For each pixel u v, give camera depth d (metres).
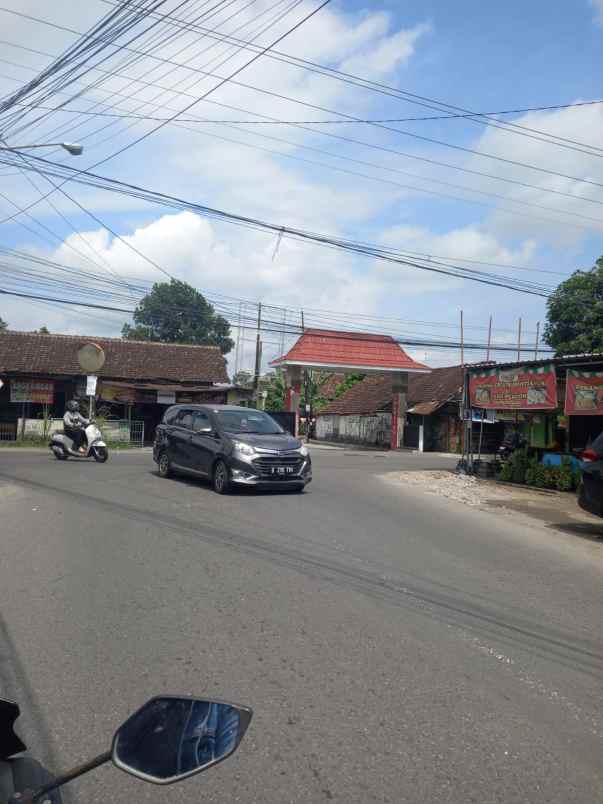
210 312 59.81
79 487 14.06
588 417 17.78
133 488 13.95
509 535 10.70
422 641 5.55
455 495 15.48
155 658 5.08
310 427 52.38
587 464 10.84
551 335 33.00
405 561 8.30
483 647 5.48
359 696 4.50
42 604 6.33
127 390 33.31
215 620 5.93
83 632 5.61
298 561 8.05
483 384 19.25
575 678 4.95
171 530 9.70
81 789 3.45
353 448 41.75
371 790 3.43
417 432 39.78
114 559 8.01
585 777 3.62
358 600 6.59
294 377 37.53
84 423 20.89
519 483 18.19
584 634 5.93
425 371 38.53
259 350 47.34
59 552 8.34
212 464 13.83
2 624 5.79
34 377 33.16
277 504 12.34
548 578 7.89
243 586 6.97
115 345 37.25
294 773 3.58
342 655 5.20
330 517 11.20
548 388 16.72
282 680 4.72
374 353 38.25
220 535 9.41
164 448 15.77
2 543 8.84
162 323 59.03
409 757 3.76
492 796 3.41
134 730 1.98
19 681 4.66
